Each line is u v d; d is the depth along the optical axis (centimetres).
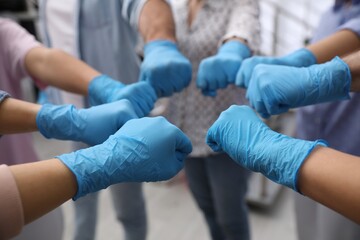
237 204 123
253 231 175
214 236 146
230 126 62
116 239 172
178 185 219
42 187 45
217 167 118
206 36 107
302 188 49
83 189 50
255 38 98
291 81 69
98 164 51
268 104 69
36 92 275
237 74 85
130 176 53
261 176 193
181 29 113
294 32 249
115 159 52
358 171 43
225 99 110
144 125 57
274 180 55
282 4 237
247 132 60
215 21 107
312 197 48
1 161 95
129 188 121
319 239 116
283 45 250
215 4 107
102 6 103
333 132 106
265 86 69
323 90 68
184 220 187
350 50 87
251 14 101
